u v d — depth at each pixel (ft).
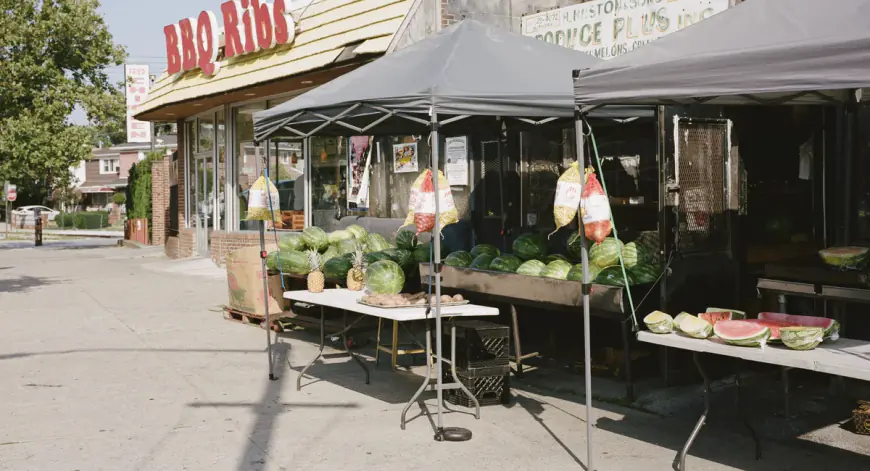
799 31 16.02
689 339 17.44
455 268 27.63
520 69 23.11
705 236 23.62
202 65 54.85
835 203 24.49
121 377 26.78
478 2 36.47
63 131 73.20
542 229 32.99
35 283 56.18
